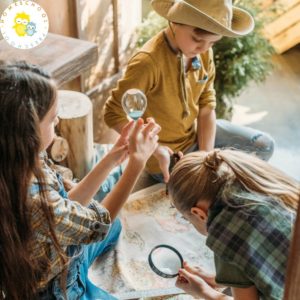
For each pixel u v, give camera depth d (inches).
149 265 65.2
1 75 37.0
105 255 66.6
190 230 70.9
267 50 93.5
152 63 62.1
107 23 94.8
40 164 41.0
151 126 52.8
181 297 61.2
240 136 77.5
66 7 84.8
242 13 66.6
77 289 54.6
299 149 99.0
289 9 117.4
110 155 53.4
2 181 37.6
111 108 65.9
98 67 97.6
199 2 59.7
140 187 79.4
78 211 44.4
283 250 40.1
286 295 24.6
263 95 114.8
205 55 69.0
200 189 43.9
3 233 39.5
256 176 43.3
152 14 97.6
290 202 42.1
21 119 36.4
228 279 41.2
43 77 38.7
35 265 43.8
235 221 41.1
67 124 67.2
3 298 45.4
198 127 75.6
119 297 60.9
